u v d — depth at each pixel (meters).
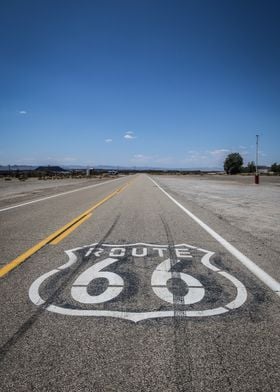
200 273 5.35
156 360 2.89
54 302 4.12
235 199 19.58
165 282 4.90
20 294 4.39
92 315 3.76
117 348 3.08
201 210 13.95
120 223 10.39
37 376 2.67
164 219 11.29
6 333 3.35
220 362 2.86
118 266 5.70
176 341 3.21
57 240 7.80
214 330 3.43
